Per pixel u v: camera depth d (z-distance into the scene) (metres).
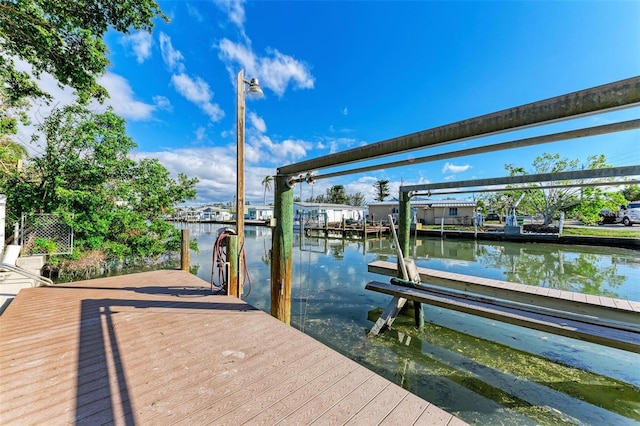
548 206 14.98
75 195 6.78
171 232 8.72
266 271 7.33
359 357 2.94
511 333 3.46
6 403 1.35
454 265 8.12
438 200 22.56
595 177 2.89
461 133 1.37
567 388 2.39
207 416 1.28
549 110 1.07
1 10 4.31
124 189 7.87
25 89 6.02
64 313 2.69
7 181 6.57
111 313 2.70
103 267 7.54
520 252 10.67
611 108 0.93
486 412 2.11
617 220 16.91
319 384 1.55
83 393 1.45
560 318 2.58
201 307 2.89
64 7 4.91
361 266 7.93
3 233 5.78
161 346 2.01
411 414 1.31
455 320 3.88
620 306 2.75
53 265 6.61
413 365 2.78
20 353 1.89
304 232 20.67
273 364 1.76
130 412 1.30
